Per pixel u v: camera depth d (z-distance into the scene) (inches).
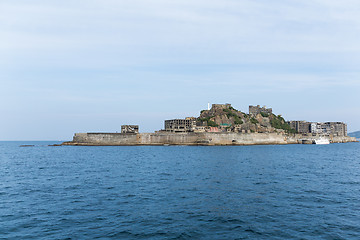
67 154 5000.0
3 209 1059.9
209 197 1245.1
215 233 808.9
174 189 1434.5
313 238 764.6
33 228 852.0
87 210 1043.3
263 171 2222.0
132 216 967.6
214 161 3289.9
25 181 1758.1
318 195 1279.5
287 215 969.5
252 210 1033.5
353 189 1423.5
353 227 844.0
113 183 1643.7
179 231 823.7
